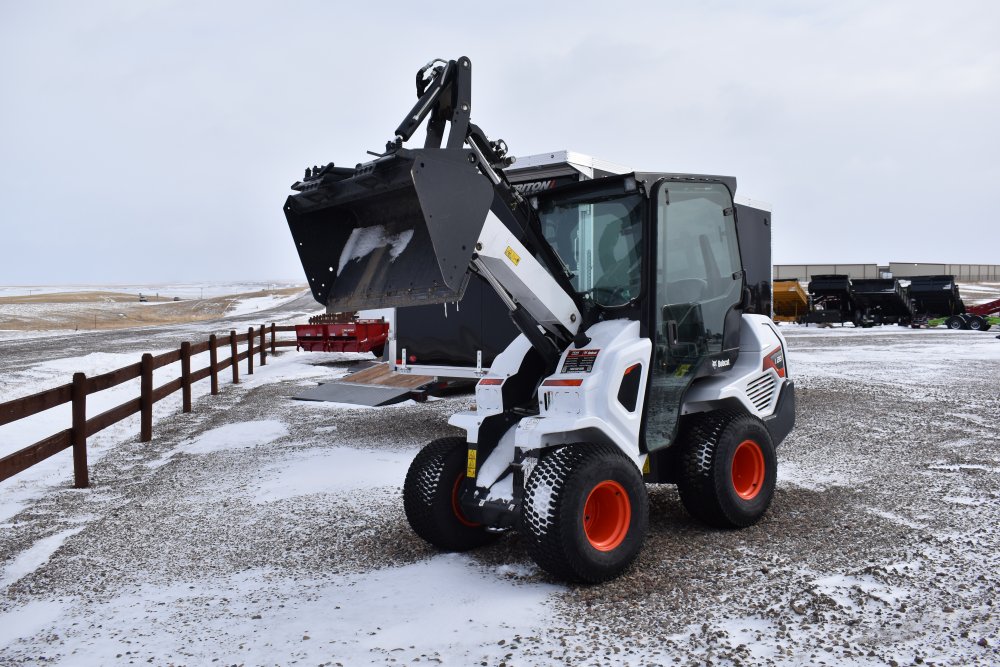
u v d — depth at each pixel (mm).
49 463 7215
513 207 4176
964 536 4336
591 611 3363
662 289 4324
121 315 55781
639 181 4230
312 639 3164
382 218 4402
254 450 7578
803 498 5258
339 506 5324
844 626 3146
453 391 11703
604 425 3920
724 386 4789
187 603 3654
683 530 4566
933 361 15391
